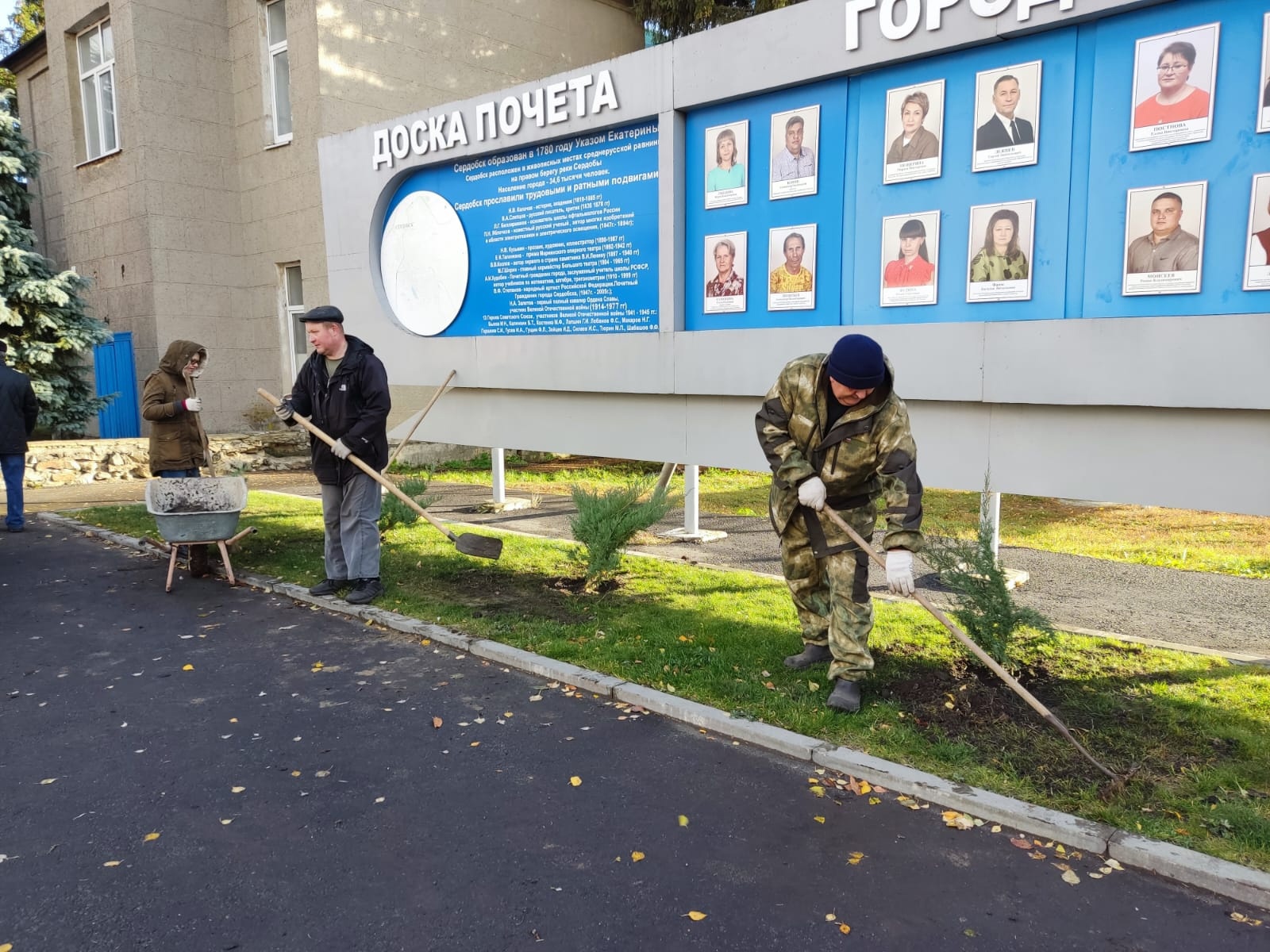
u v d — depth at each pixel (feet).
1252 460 13.00
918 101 15.60
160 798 10.22
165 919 7.99
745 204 18.15
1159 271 13.56
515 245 22.49
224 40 44.65
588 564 18.65
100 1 44.21
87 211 47.34
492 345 22.91
